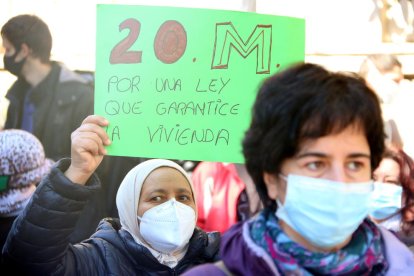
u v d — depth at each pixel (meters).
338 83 1.80
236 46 3.08
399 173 3.71
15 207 3.97
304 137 1.79
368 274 1.89
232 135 3.06
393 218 3.72
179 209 3.13
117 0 5.66
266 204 1.96
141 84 3.07
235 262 1.87
